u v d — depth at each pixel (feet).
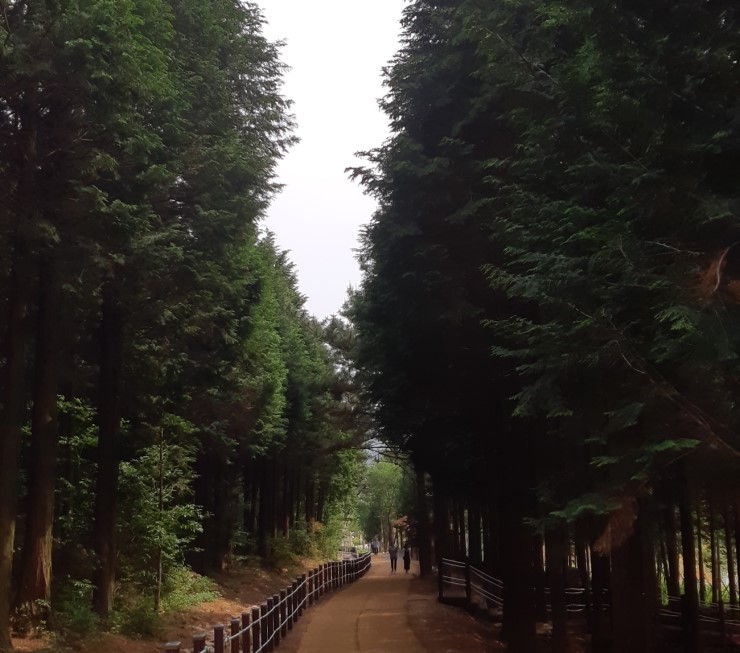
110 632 43.27
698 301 17.56
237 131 60.13
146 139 37.22
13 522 35.73
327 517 185.06
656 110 19.51
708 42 18.80
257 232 70.90
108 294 46.11
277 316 103.76
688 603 51.78
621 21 19.98
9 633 34.81
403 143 41.45
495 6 29.58
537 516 47.50
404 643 45.32
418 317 44.21
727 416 19.33
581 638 60.59
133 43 35.40
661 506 28.17
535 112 26.21
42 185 36.40
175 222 48.06
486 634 56.70
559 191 26.53
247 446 87.97
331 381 115.96
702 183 19.13
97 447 53.42
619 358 20.56
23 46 30.89
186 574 64.64
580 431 26.71
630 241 19.54
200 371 59.41
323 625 55.06
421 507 129.90
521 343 29.99
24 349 37.52
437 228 42.39
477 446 56.24
